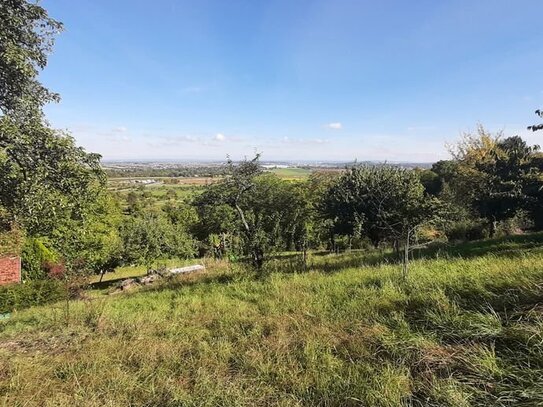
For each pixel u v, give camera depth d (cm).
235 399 334
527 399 267
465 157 2706
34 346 563
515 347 333
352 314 509
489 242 1301
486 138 2636
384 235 1552
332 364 374
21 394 387
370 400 302
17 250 1673
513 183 1716
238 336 501
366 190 1555
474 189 2008
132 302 905
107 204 2805
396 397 298
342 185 1662
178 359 442
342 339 431
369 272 802
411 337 387
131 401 362
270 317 564
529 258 680
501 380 292
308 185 2028
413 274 674
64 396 371
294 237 1250
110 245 2403
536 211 1758
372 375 341
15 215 685
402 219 1170
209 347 469
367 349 396
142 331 577
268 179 1272
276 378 366
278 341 450
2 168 575
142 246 2378
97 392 379
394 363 354
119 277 2781
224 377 385
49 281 1488
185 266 1828
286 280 884
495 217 1822
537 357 304
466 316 400
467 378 303
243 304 706
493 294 449
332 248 2012
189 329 564
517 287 450
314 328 472
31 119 636
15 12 607
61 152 632
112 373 416
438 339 380
